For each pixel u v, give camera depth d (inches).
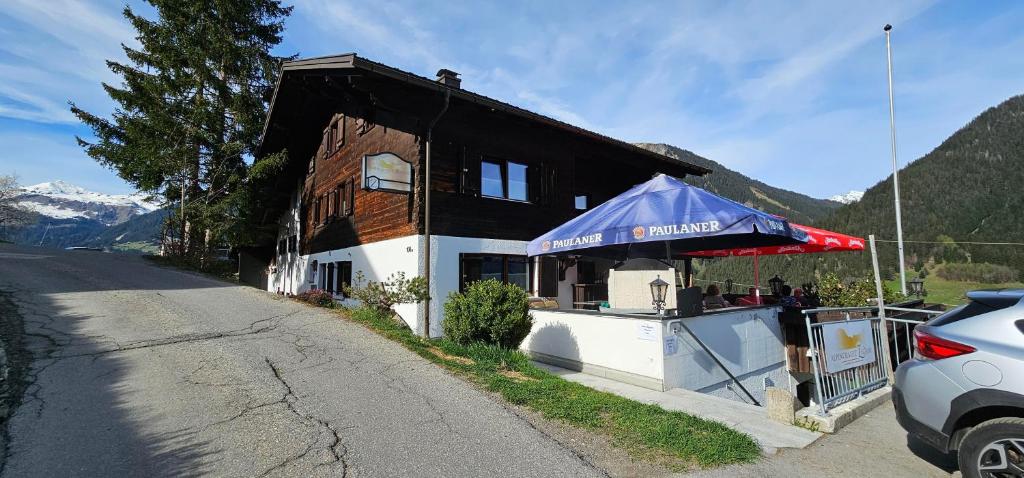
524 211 504.1
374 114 513.7
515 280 493.7
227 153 840.3
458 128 457.1
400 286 407.2
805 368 359.9
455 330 315.3
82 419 177.6
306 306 447.5
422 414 195.9
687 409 227.1
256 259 1160.8
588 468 155.7
